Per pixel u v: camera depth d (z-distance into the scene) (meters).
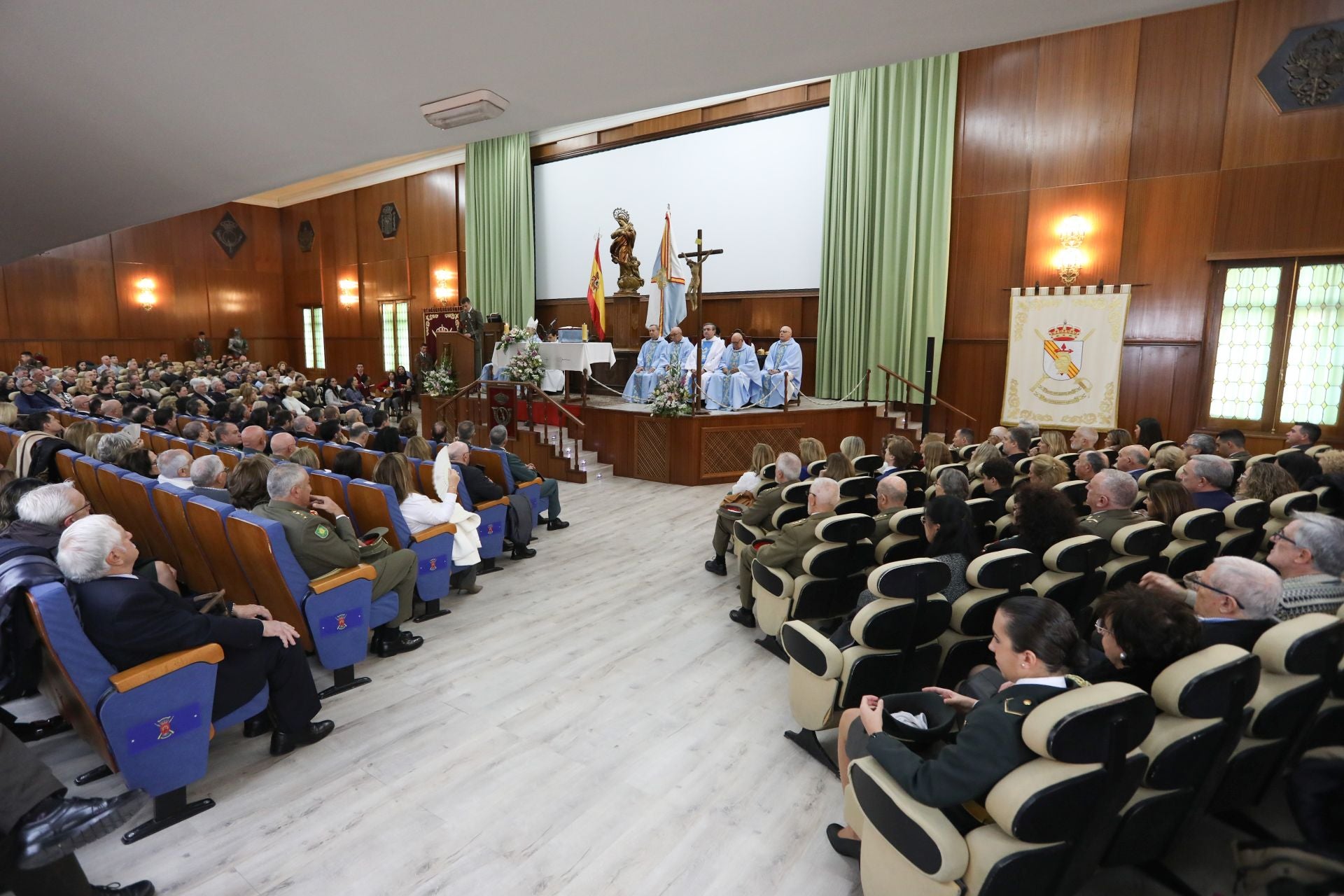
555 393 9.76
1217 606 1.98
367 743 2.79
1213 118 7.78
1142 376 8.42
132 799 1.77
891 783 1.67
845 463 4.14
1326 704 1.90
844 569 3.19
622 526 6.25
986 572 2.47
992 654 2.77
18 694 2.43
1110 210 8.39
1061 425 8.72
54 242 6.04
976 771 1.47
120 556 2.24
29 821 1.68
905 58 3.07
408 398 14.74
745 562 3.91
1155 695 1.54
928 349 8.45
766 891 2.05
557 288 13.80
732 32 2.91
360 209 17.36
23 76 3.36
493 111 3.70
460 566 4.21
